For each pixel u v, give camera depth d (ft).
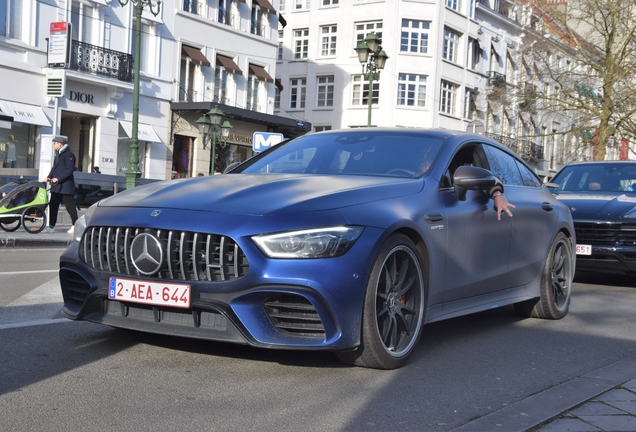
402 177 15.01
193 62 107.14
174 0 102.68
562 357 15.24
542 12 105.60
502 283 17.31
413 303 13.80
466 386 12.49
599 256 27.68
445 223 14.58
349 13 152.87
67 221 57.16
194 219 12.23
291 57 160.25
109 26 92.22
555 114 108.17
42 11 83.97
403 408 11.04
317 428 9.95
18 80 81.76
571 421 10.28
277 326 11.90
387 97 149.18
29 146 84.17
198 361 13.19
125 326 12.62
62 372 12.14
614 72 100.83
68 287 13.80
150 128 99.76
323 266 11.82
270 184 13.65
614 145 112.98
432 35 149.59
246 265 11.85
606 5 100.17
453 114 157.58
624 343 17.11
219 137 99.86
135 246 12.36
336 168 15.90
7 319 16.38
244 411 10.53
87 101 90.02
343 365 13.35
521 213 17.99
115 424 9.73
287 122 120.57
